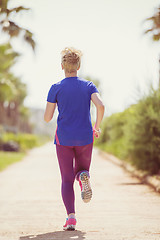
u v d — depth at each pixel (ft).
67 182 17.48
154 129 45.62
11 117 249.34
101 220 22.47
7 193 39.14
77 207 28.17
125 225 20.49
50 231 19.67
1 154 121.29
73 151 17.34
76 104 16.75
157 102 46.75
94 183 44.01
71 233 17.39
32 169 71.51
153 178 39.70
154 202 28.89
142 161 46.91
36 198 35.22
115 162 77.46
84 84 17.02
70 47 17.47
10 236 18.33
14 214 26.94
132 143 47.73
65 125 16.81
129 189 37.32
